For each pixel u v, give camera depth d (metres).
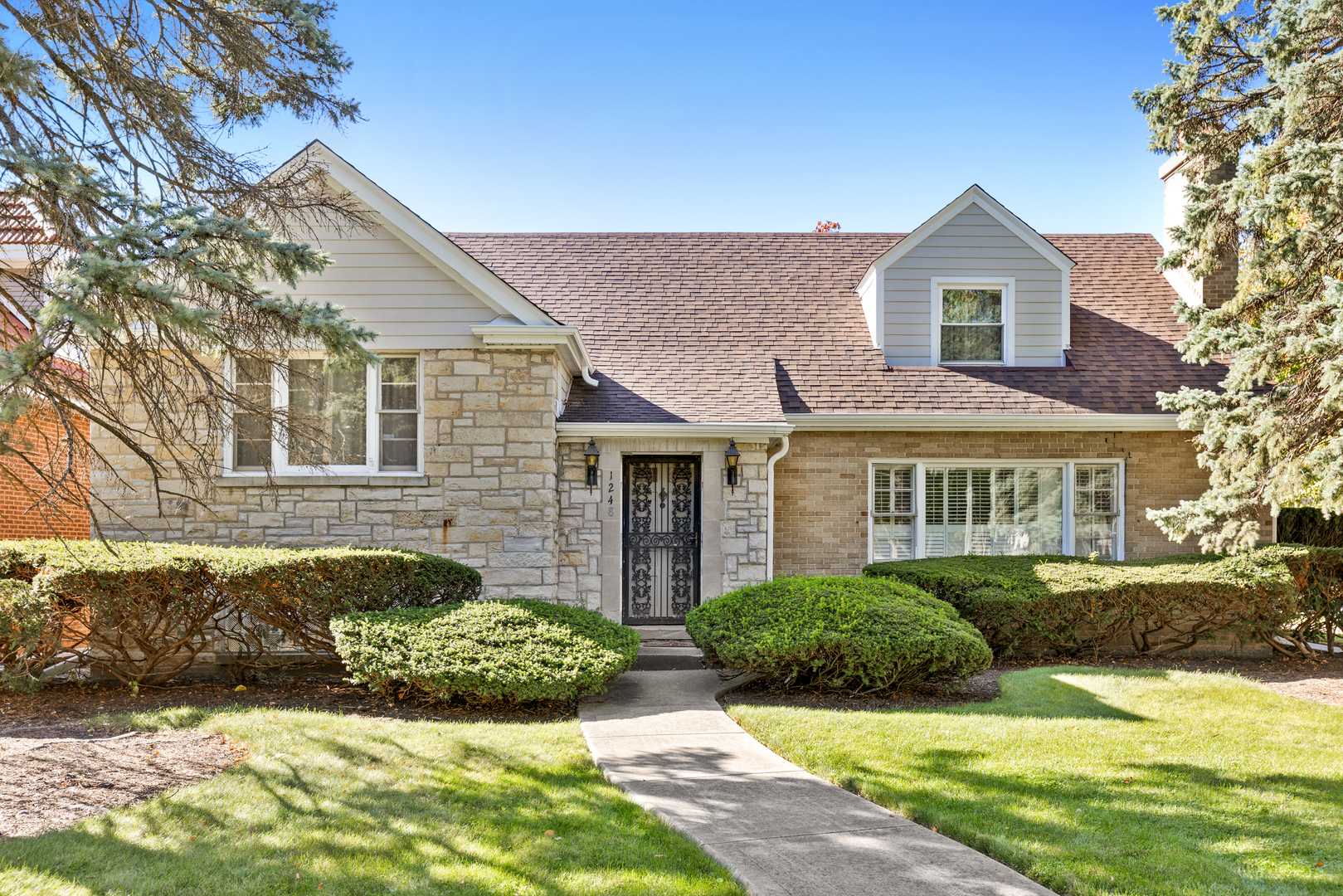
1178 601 9.91
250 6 6.88
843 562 12.05
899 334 13.05
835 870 4.10
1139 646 10.55
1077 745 6.34
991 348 13.11
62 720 7.13
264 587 8.04
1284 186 8.77
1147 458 12.20
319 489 10.19
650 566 11.80
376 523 10.23
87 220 5.54
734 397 11.98
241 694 8.21
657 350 13.02
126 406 9.95
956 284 13.06
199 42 7.10
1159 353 13.13
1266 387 12.63
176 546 8.64
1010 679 8.79
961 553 12.21
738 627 8.25
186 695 8.14
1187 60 12.56
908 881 3.98
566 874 4.05
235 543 10.10
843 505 12.09
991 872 4.11
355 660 7.54
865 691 8.23
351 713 7.43
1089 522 12.23
